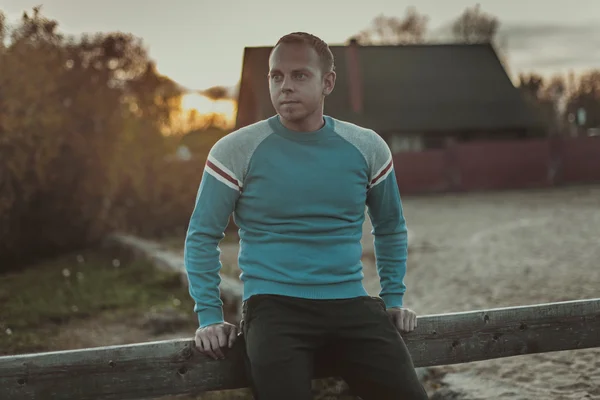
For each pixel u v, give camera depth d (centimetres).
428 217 1681
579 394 394
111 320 658
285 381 226
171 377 249
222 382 252
